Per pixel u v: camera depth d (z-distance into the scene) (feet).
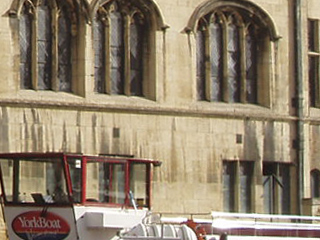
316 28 235.61
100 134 210.59
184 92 220.43
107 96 213.05
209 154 221.87
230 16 226.79
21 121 203.41
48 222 160.76
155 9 217.77
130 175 164.55
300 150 231.09
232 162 224.74
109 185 162.50
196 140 220.43
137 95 217.15
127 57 215.72
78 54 210.79
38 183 161.27
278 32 230.68
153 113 216.13
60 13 209.97
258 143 226.99
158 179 215.72
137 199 165.17
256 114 226.58
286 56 231.71
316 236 198.70
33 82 206.59
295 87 232.32
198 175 220.43
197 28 222.89
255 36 229.86
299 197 230.07
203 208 220.64
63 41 210.18
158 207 215.51
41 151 204.85
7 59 203.21
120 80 215.72
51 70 208.54
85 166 160.45
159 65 218.18
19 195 162.09
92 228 159.94
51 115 206.18
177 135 218.38
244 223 183.62
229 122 224.33
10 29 203.82
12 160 162.40
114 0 214.48
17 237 162.61
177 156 218.18
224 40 225.97
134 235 163.12
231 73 226.99
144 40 218.18
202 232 170.81
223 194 223.92
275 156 228.84
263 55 230.07
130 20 216.33
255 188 226.38
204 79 223.71
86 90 210.18
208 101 223.51
